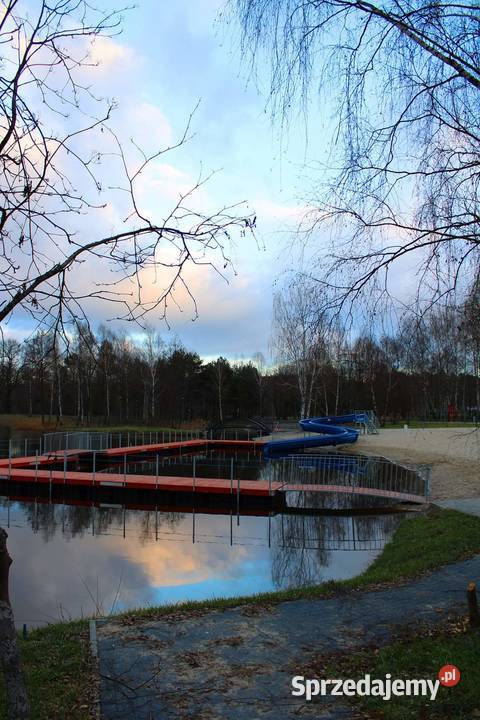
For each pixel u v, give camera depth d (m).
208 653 5.11
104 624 5.97
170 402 61.94
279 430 46.22
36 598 8.56
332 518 14.86
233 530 13.59
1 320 2.65
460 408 46.22
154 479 18.56
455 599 6.48
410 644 5.10
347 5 4.11
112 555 11.23
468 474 18.83
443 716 3.78
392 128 4.54
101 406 52.06
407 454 26.05
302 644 5.29
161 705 4.12
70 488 18.67
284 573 9.72
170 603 7.85
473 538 9.61
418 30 4.03
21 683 2.29
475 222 4.52
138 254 2.89
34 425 47.12
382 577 7.68
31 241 2.86
